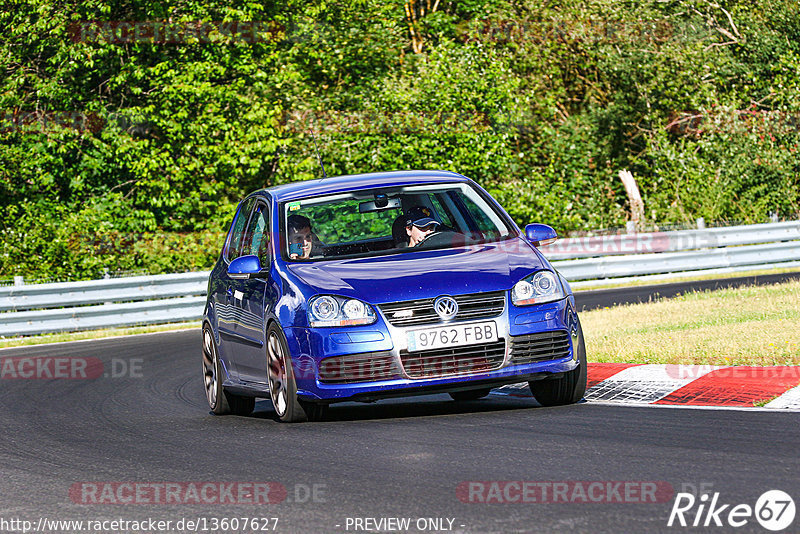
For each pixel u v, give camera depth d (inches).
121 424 1280.8
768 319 1718.8
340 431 1072.8
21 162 3966.5
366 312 1079.6
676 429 975.0
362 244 1234.0
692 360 1348.4
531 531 666.8
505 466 856.9
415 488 802.2
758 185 4589.1
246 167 4153.5
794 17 5137.8
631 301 2650.1
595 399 1195.9
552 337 1105.4
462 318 1080.2
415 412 1208.2
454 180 1309.1
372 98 4384.8
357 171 4224.9
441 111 4384.8
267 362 1172.5
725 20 5246.1
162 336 2659.9
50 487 909.8
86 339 2733.8
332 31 4530.0
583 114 5118.1
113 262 3836.1
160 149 4094.5
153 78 4217.5
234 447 1032.2
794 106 4702.3
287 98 4296.3
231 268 1207.6
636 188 4586.6
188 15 4126.5
